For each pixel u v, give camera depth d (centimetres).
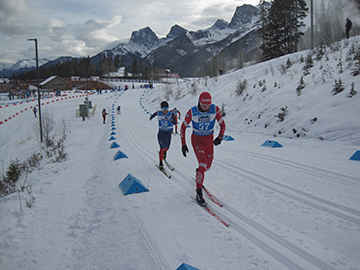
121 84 8331
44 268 296
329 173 520
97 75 12306
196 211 405
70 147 1295
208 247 302
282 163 624
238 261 271
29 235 375
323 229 322
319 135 789
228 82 2102
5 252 328
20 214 449
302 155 672
